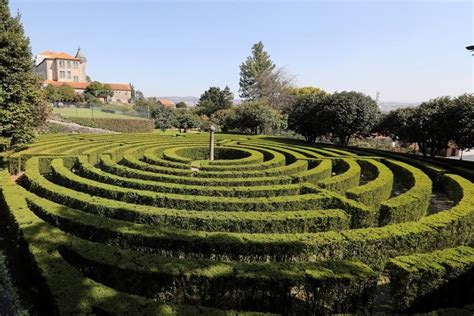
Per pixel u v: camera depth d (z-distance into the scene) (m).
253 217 7.35
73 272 5.02
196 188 9.66
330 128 26.84
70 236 6.29
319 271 5.09
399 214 8.56
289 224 7.37
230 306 5.10
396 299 5.29
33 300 5.66
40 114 19.09
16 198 8.51
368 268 5.23
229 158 20.62
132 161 13.58
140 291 5.22
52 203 8.09
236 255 6.27
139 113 48.72
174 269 5.12
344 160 16.09
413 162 16.98
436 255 5.54
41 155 14.72
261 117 35.72
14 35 14.46
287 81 65.19
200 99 77.38
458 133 17.33
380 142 34.47
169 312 4.10
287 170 12.82
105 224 6.87
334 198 8.88
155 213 7.52
